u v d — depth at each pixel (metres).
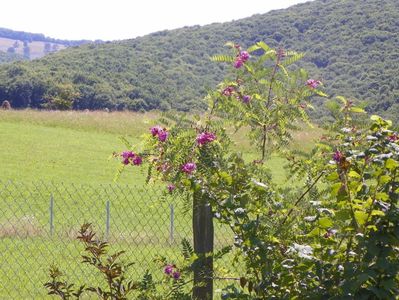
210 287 5.25
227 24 133.25
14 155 37.81
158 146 5.10
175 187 5.16
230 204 4.70
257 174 4.95
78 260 12.47
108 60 108.00
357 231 4.25
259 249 4.68
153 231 14.38
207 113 5.33
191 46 121.88
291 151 5.26
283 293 4.63
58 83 102.69
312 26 128.25
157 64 109.38
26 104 104.00
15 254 13.01
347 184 4.32
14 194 21.91
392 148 4.28
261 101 5.45
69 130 49.59
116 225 14.90
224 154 5.00
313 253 4.50
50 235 14.70
